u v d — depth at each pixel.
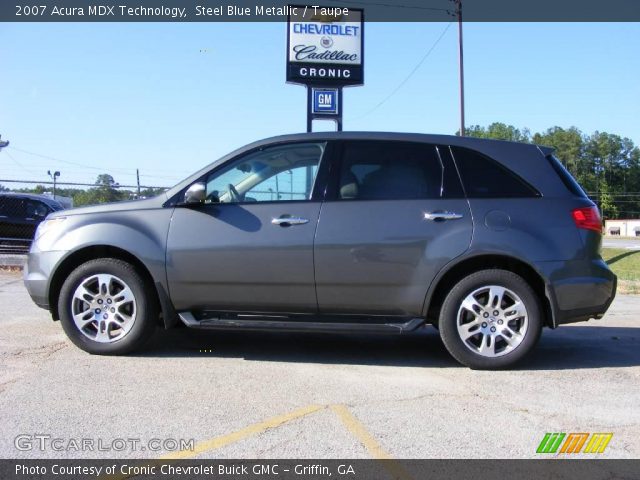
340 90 17.86
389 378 4.54
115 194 16.05
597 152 109.88
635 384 4.49
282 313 4.96
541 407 3.93
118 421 3.54
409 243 4.75
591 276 4.79
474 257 4.74
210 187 5.08
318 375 4.59
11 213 15.20
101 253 5.21
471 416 3.73
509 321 4.78
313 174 4.99
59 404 3.81
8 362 4.75
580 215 4.85
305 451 3.18
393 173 4.95
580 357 5.37
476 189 4.89
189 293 4.93
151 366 4.72
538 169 4.98
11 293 8.55
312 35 17.80
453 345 4.79
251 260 4.84
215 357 5.08
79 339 5.00
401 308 4.82
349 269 4.77
